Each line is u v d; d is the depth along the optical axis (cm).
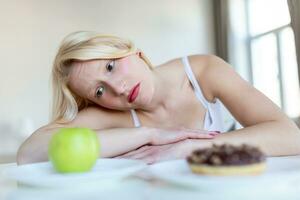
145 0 308
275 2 293
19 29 259
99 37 82
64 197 39
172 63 106
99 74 81
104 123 95
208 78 99
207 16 332
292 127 74
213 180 36
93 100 87
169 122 101
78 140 47
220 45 331
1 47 253
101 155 70
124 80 82
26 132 254
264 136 70
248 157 38
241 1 322
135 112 99
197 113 102
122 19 298
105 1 291
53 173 48
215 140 69
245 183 36
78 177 42
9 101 253
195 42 327
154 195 38
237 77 96
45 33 267
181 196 36
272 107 83
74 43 83
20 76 257
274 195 36
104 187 43
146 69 88
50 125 89
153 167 45
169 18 317
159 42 312
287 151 70
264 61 307
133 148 73
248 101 87
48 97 263
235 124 119
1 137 248
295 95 276
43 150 75
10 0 257
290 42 279
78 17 280
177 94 101
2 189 48
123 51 82
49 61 267
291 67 279
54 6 271
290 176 37
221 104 102
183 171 43
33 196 41
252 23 319
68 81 87
